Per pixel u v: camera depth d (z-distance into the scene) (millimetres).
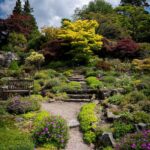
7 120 9562
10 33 31406
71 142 8664
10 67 22375
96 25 23062
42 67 21750
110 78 16156
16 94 13797
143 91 12422
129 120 8883
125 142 7168
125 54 22156
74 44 20891
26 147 7059
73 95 14203
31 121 9844
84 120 9914
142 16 32500
